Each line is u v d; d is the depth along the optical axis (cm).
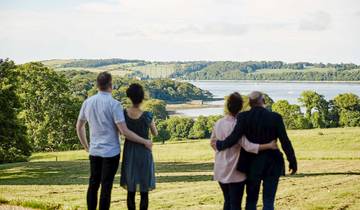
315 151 4747
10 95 4419
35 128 6338
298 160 3691
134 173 809
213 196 1430
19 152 4581
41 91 6525
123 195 1463
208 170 3198
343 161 3516
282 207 1193
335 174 2447
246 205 788
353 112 11538
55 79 6662
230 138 774
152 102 13388
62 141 6481
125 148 822
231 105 806
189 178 2431
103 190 802
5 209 984
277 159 773
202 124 11875
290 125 11431
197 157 4691
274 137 771
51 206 1056
